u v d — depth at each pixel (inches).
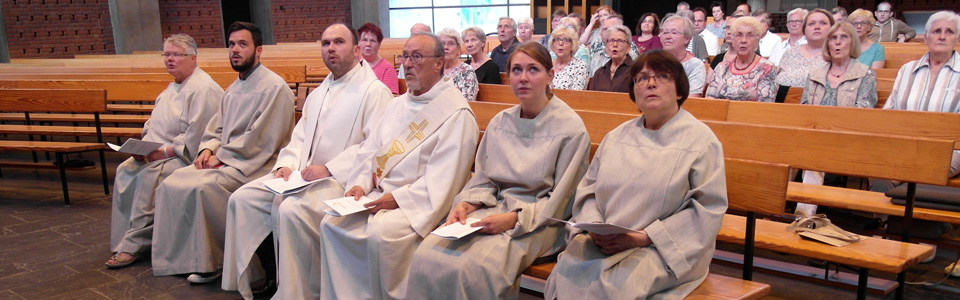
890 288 135.8
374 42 224.4
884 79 207.5
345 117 148.8
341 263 126.7
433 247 112.3
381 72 226.4
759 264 149.3
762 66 188.4
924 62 165.5
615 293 94.7
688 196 99.0
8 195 224.5
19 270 158.7
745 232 114.0
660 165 99.9
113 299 142.6
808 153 126.1
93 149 216.8
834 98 174.2
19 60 434.9
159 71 333.7
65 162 242.7
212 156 160.7
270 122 159.6
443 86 132.3
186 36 175.8
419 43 131.6
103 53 581.3
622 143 105.8
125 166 168.2
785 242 113.2
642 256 97.2
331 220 127.8
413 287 112.3
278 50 436.8
